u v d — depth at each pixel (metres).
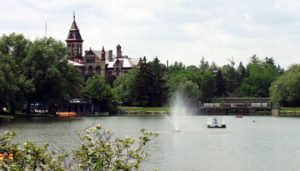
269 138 102.38
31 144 23.25
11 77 147.00
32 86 156.00
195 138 100.25
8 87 141.88
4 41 167.75
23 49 168.75
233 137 104.19
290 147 84.06
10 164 22.69
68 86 172.62
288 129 129.88
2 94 141.38
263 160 67.38
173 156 68.31
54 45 174.62
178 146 82.44
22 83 154.00
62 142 78.62
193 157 68.38
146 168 55.59
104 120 164.75
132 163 24.05
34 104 187.62
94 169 23.11
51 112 188.88
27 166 23.12
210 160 66.12
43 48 168.38
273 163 64.88
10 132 24.19
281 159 68.44
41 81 163.25
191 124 149.12
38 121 142.62
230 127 137.75
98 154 23.41
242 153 74.81
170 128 128.50
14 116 154.88
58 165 23.72
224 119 187.50
